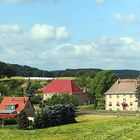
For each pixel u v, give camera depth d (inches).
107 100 6589.6
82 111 5689.0
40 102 6309.1
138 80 6619.1
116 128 3523.6
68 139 2891.2
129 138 2738.7
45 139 2984.7
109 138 2787.9
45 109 4439.0
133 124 3786.9
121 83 6658.5
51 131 3730.3
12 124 4505.4
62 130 3777.1
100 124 4040.4
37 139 3024.1
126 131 3181.6
